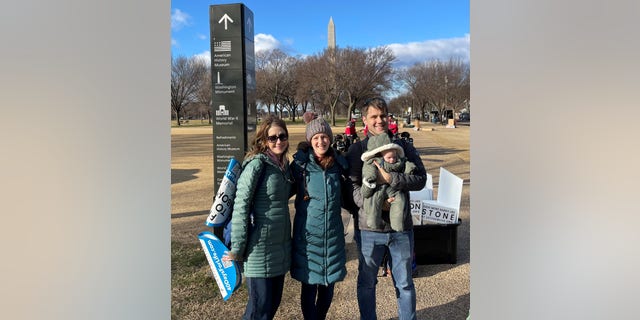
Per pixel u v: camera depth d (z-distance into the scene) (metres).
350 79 35.09
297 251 2.62
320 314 2.80
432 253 4.19
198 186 8.78
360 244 2.72
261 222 2.49
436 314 3.24
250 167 2.45
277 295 2.70
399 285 2.68
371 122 2.64
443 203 4.32
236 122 4.87
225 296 2.62
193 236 5.27
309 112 3.84
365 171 2.55
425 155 13.76
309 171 2.60
